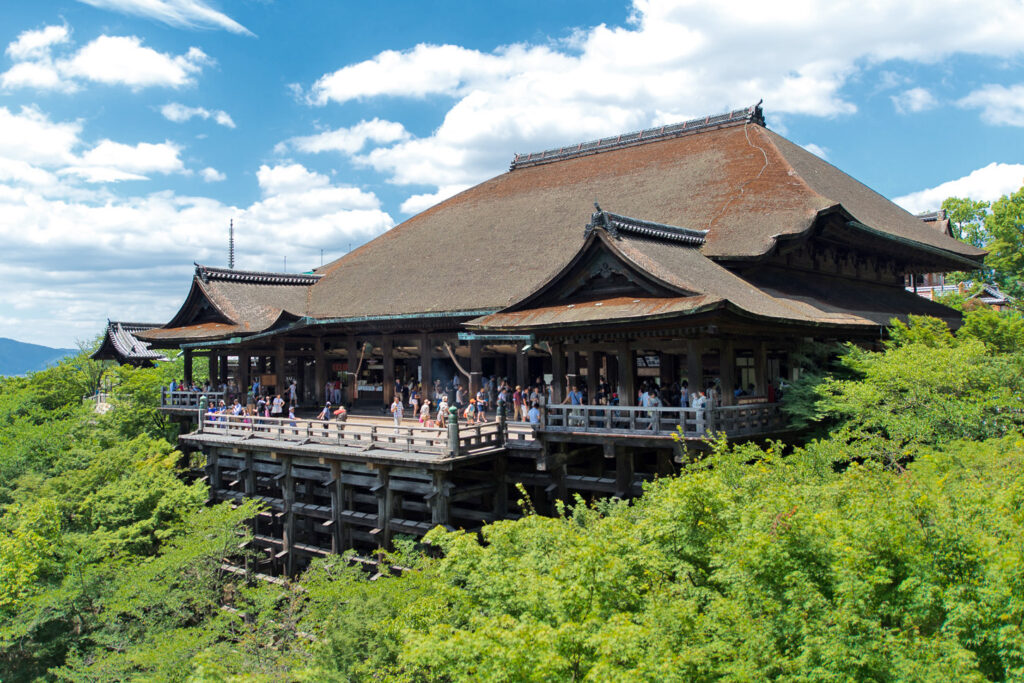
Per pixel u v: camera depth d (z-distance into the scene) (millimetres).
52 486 29875
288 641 18109
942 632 10352
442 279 38844
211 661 14523
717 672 10156
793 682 9617
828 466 19203
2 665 22375
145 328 66750
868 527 11039
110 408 46844
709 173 39750
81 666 19953
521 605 12703
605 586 11594
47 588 22312
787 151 40125
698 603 11773
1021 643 9742
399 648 14102
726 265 30031
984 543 10992
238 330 40062
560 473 25906
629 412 24953
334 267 50719
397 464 25625
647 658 10008
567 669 10719
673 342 23562
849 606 9977
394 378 40281
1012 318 29203
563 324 24047
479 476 28047
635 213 38156
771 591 10828
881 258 39062
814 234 31469
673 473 24797
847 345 27125
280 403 37344
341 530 28203
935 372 21906
